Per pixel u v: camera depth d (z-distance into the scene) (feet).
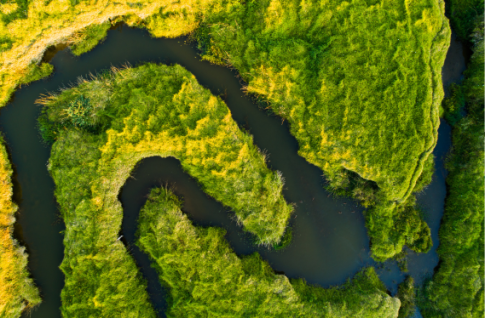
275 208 49.65
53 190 49.83
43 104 48.39
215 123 48.44
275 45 47.85
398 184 48.39
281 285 50.34
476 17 50.31
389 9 47.65
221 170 47.78
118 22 49.32
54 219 50.03
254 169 49.44
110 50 49.90
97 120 47.73
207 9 48.55
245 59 48.88
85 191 46.24
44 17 45.96
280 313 49.73
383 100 46.98
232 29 48.26
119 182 48.73
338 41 47.11
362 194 50.72
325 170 50.75
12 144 49.44
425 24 47.93
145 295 50.37
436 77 48.67
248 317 48.55
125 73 47.78
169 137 47.26
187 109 47.67
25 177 49.65
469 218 49.83
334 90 47.29
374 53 46.80
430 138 47.85
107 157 46.91
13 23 45.06
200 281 48.03
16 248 48.62
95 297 45.68
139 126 47.11
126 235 50.67
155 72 48.44
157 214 48.78
